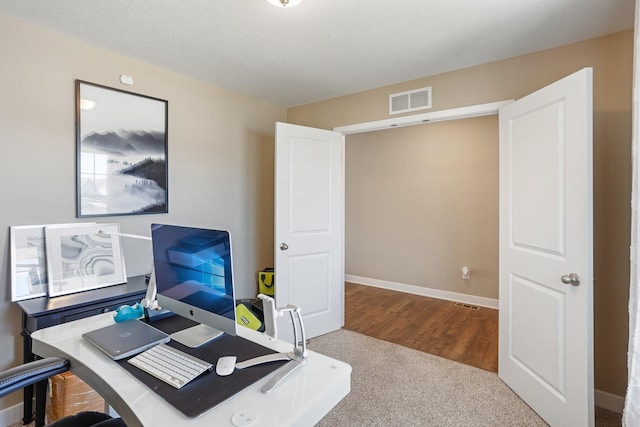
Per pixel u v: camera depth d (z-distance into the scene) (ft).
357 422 6.27
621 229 6.51
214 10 5.96
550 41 6.98
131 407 2.99
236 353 4.03
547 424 6.19
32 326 5.84
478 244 13.39
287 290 9.73
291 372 3.60
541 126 6.36
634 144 4.58
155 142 8.48
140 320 4.95
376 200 16.05
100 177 7.50
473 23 6.32
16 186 6.36
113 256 7.41
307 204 10.09
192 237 4.27
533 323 6.61
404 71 8.70
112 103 7.67
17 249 6.30
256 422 2.82
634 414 4.41
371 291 15.35
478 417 6.42
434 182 14.39
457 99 8.54
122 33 6.82
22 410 6.45
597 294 6.75
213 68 8.62
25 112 6.44
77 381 5.76
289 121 12.15
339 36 6.89
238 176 10.68
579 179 5.54
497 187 12.96
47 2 5.74
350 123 10.61
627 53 6.45
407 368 8.29
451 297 14.02
